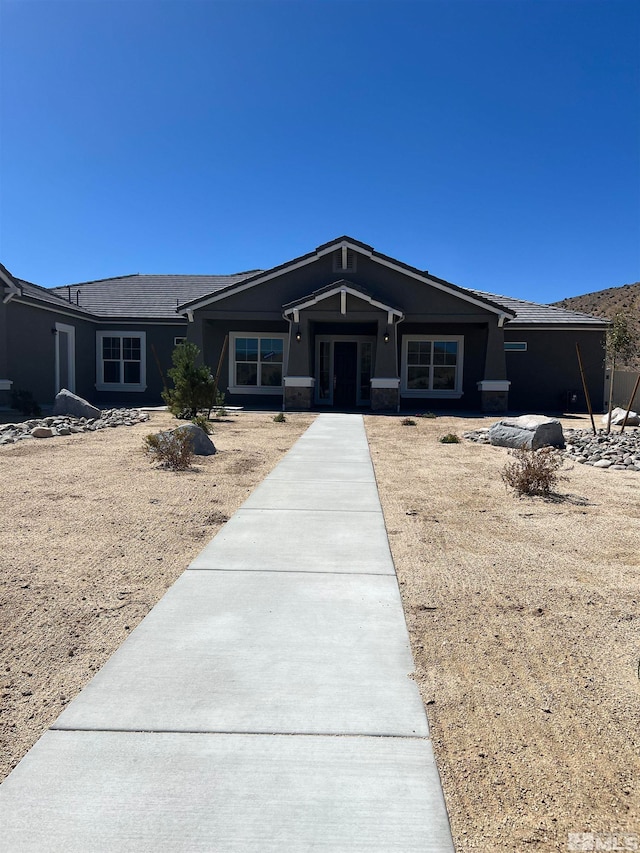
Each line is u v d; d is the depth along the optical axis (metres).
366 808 2.43
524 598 4.61
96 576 4.89
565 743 2.91
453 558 5.48
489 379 20.77
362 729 2.92
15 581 4.74
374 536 5.97
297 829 2.31
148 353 23.50
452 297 20.41
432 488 8.38
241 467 9.64
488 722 3.05
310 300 19.42
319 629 3.96
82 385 22.52
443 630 4.05
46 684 3.34
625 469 10.35
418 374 22.38
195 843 2.24
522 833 2.36
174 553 5.48
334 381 22.62
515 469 8.43
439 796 2.51
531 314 23.19
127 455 10.52
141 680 3.32
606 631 4.08
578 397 22.62
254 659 3.56
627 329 15.13
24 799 2.45
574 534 6.29
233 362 22.44
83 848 2.21
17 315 18.09
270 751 2.75
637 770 2.74
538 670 3.56
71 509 6.84
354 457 10.65
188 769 2.62
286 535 5.96
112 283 27.47
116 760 2.68
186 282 27.70
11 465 9.44
